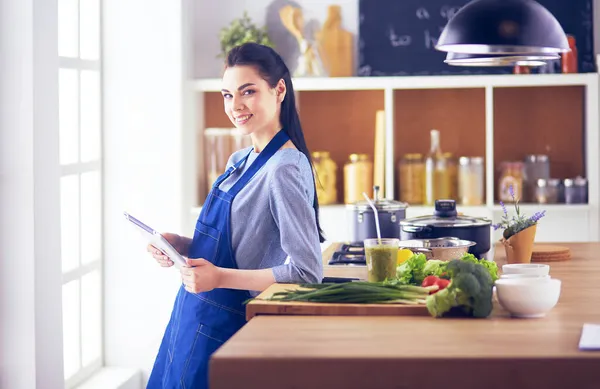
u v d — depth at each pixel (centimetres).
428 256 303
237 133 506
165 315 474
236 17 525
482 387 191
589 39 512
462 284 232
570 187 501
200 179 509
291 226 271
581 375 189
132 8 468
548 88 532
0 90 331
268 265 284
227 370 194
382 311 240
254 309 243
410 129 537
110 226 474
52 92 345
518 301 232
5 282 333
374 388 192
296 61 521
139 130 471
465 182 505
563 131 532
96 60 466
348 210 394
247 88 288
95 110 468
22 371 334
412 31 519
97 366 468
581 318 233
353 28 524
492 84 493
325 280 296
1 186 332
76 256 442
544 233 499
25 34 328
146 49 469
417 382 192
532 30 305
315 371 193
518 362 190
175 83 469
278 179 274
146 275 473
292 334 217
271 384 194
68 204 435
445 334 215
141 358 476
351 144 539
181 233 471
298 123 296
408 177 512
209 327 280
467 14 310
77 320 442
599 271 329
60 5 429
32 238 330
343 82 495
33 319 332
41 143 336
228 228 283
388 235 385
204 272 268
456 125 535
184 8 475
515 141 535
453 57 363
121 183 473
